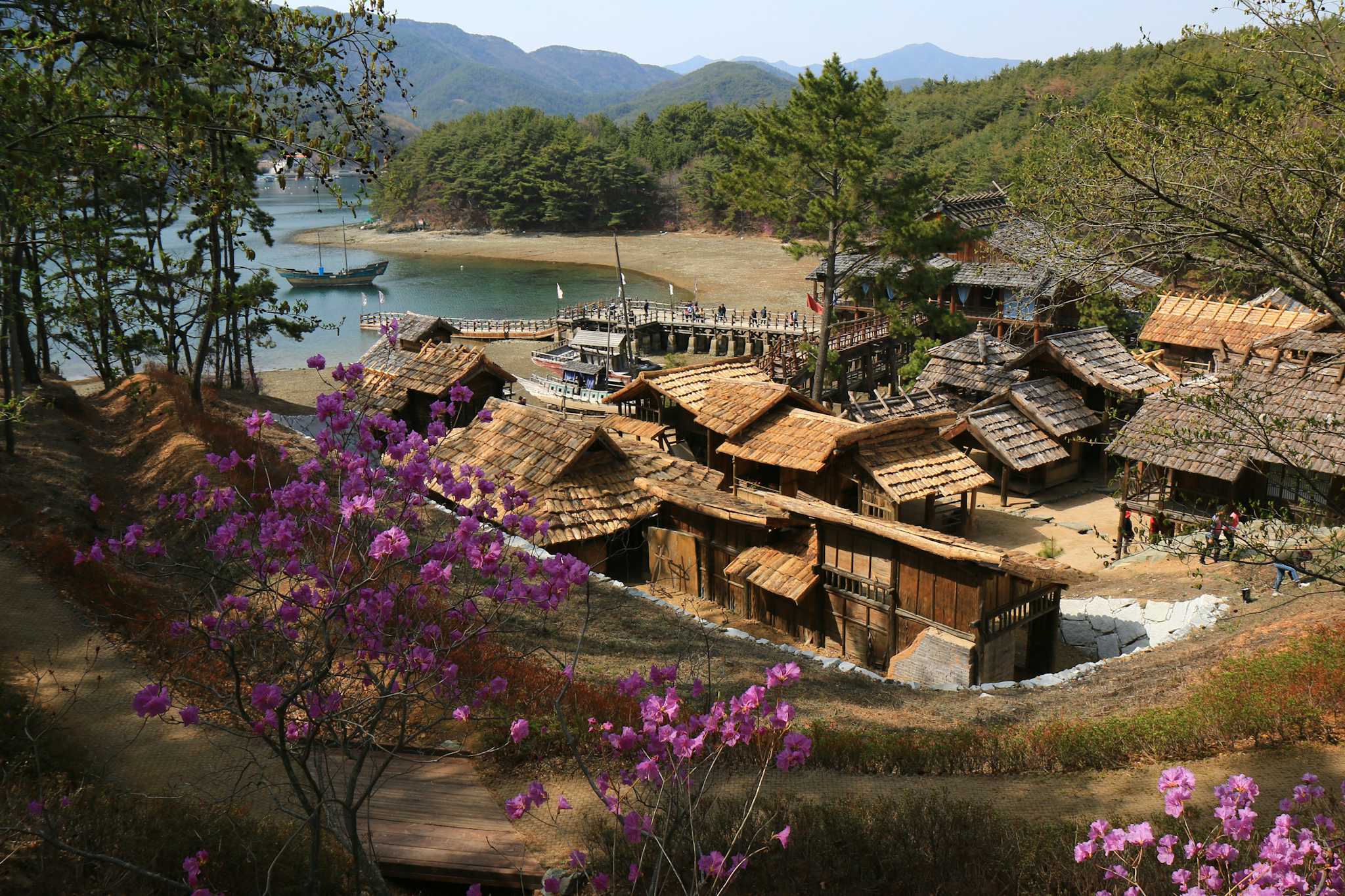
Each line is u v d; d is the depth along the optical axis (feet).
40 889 25.38
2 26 34.19
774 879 31.19
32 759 32.78
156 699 20.54
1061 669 68.49
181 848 29.07
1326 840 25.46
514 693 44.62
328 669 24.02
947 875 31.30
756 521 73.15
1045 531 99.91
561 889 30.48
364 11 36.73
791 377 149.79
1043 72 333.62
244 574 30.27
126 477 81.51
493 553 25.71
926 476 86.02
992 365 129.90
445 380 108.37
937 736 44.45
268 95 36.96
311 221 486.38
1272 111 36.52
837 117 116.98
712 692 49.60
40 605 49.52
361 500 25.16
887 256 124.47
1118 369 114.73
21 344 100.53
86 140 36.45
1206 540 72.02
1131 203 37.88
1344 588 39.42
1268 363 86.07
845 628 71.72
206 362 153.69
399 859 32.65
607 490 81.10
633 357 195.72
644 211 440.04
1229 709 41.93
